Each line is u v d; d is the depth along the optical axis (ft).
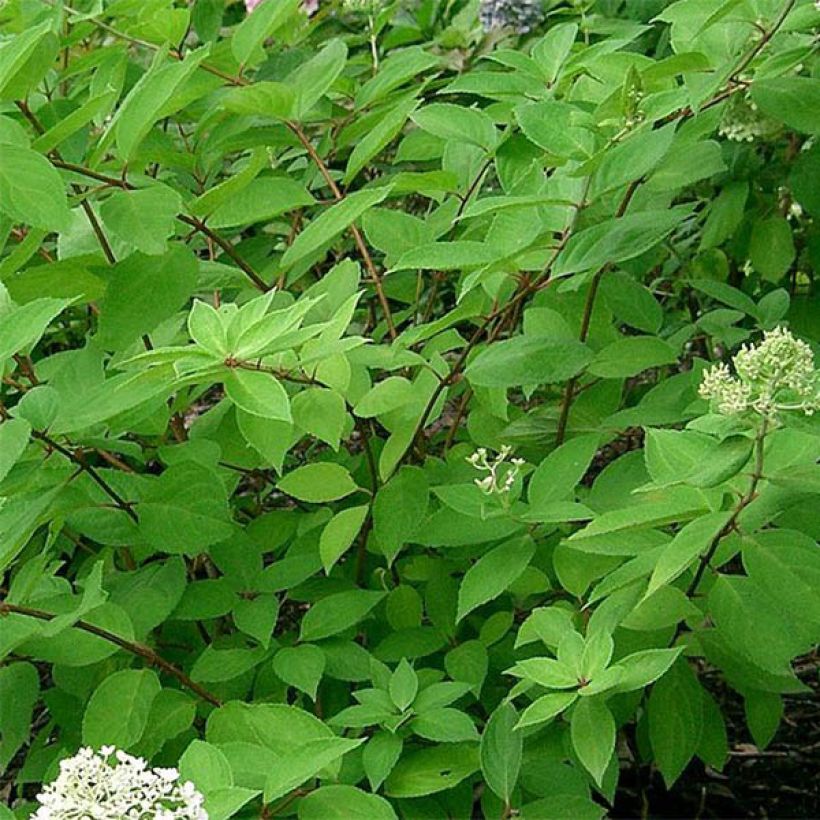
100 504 4.01
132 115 3.75
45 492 3.86
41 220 3.47
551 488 3.89
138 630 3.95
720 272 5.24
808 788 4.96
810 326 4.93
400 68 4.56
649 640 3.93
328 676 4.29
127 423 3.83
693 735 4.02
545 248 3.92
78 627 3.82
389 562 3.97
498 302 4.18
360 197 3.86
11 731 4.00
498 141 4.23
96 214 4.29
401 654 4.14
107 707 3.84
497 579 3.81
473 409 4.66
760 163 4.89
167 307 3.86
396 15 6.89
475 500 3.89
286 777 3.23
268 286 4.43
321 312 4.14
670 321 5.32
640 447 5.27
